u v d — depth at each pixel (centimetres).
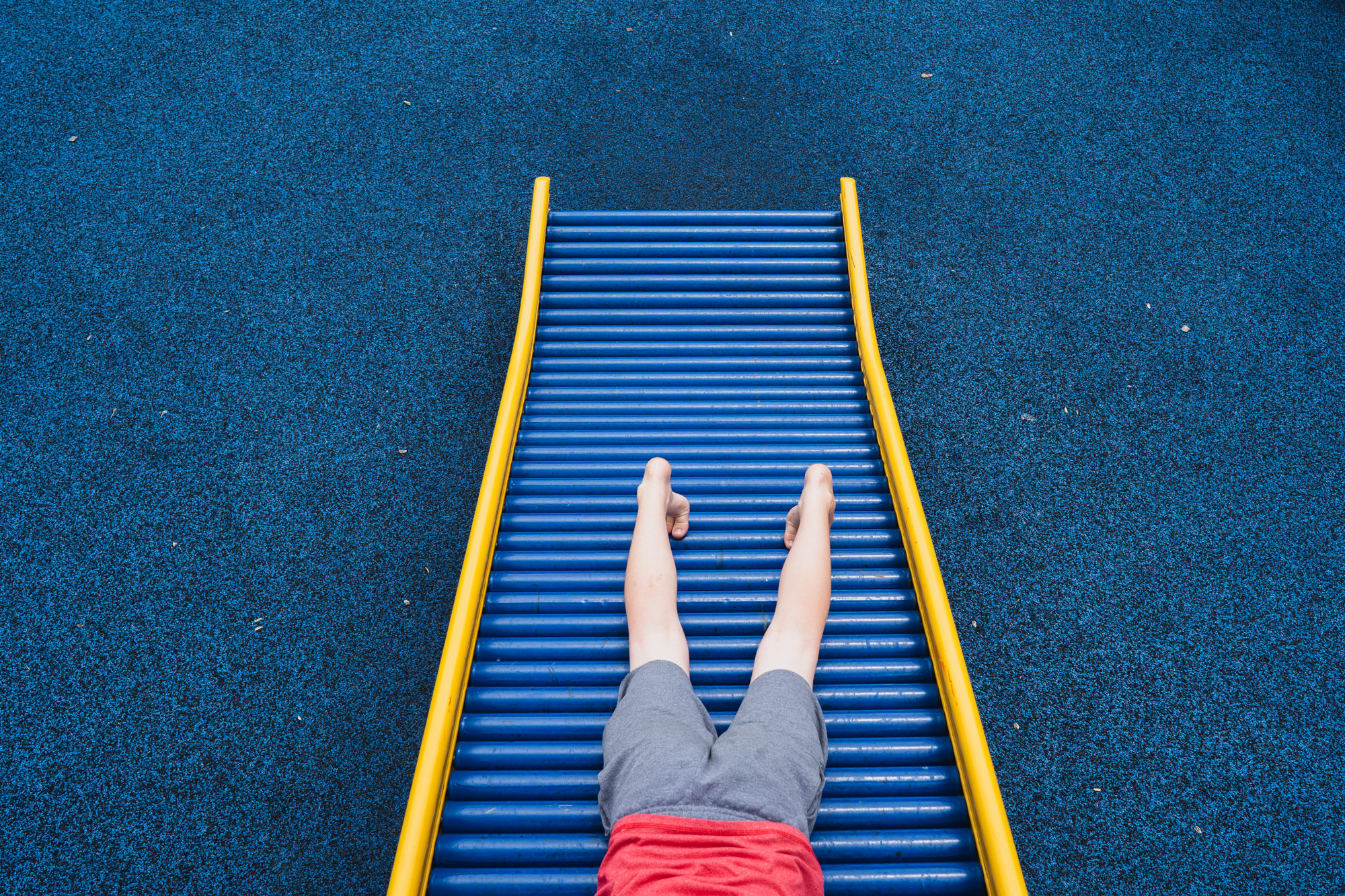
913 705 155
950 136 299
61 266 269
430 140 297
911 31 325
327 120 302
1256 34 324
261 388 245
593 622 165
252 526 221
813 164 293
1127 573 214
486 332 257
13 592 210
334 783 184
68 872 173
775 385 217
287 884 173
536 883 130
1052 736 190
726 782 106
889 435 193
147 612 207
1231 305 262
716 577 177
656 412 211
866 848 134
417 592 211
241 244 273
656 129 301
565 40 321
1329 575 214
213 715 192
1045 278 267
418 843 126
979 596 210
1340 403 243
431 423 239
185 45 320
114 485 228
